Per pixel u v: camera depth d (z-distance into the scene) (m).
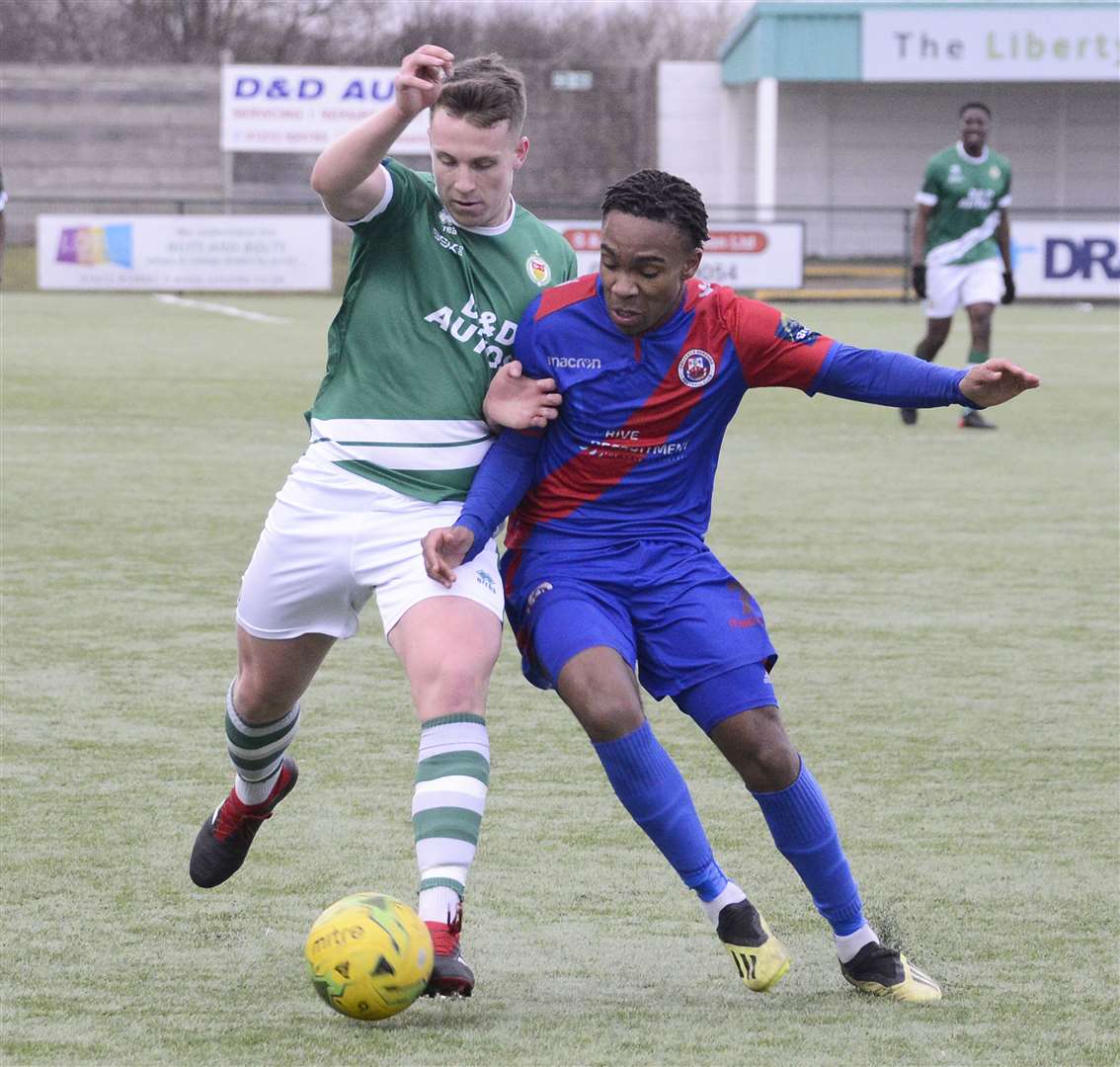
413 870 12.02
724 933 9.89
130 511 27.02
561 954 10.59
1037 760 15.09
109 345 57.38
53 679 17.27
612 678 9.84
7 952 10.37
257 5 146.88
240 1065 8.70
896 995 9.89
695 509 10.65
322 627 10.68
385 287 10.59
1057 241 87.50
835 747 15.41
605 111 120.69
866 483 31.69
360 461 10.49
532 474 10.56
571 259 11.11
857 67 101.38
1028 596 22.20
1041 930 11.05
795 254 86.38
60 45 144.38
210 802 13.48
